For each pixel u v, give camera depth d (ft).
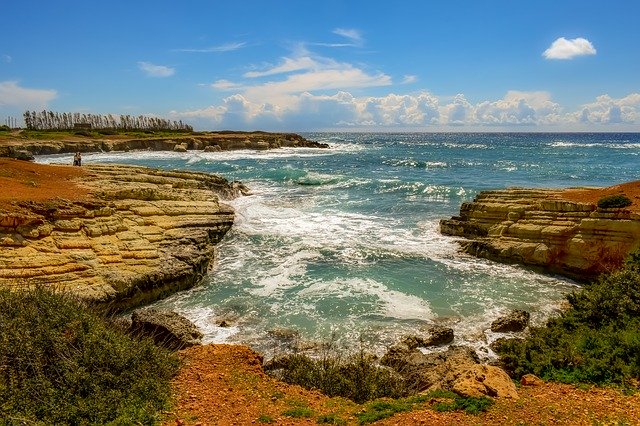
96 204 57.88
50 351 23.84
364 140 632.38
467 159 239.50
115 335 27.32
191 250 58.54
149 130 390.01
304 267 61.26
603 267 55.93
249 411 23.26
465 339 41.96
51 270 45.70
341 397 26.94
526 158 246.68
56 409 20.75
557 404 22.93
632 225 54.49
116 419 20.93
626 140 607.78
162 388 24.58
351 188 125.59
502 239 66.54
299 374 30.45
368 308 48.52
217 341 40.93
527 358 32.53
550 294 53.67
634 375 26.55
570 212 62.18
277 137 358.84
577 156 261.85
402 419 21.67
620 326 33.78
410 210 96.78
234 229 76.95
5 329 24.52
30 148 207.51
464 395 23.95
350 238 74.33
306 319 45.85
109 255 51.42
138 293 49.06
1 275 42.98
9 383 21.79
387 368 35.09
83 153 231.50
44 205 52.75
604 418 21.21
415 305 49.62
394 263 63.10
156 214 66.18
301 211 94.73
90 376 22.85
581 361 28.96
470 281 57.26
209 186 100.83
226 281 56.65
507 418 21.35
